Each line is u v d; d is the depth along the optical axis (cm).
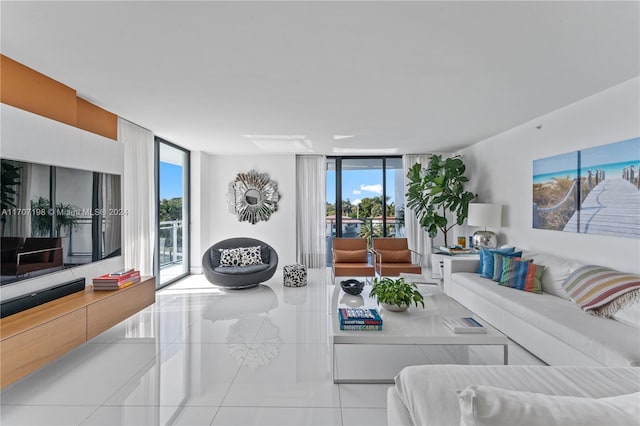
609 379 127
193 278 576
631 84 275
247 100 332
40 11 181
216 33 206
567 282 294
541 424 71
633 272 273
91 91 305
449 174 562
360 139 517
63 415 192
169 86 293
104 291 299
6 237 229
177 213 575
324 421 188
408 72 265
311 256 662
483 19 190
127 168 402
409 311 284
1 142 222
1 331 201
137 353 276
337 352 280
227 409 199
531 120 403
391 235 673
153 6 177
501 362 260
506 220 461
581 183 326
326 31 204
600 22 192
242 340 304
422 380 124
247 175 646
